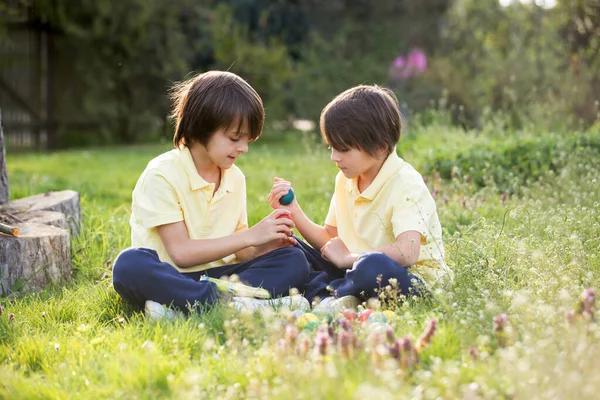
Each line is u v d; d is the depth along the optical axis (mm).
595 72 9883
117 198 7566
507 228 4371
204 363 2592
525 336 2488
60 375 2564
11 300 3736
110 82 15164
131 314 3340
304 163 8422
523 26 12016
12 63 14922
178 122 3518
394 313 2902
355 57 17000
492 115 10492
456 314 2822
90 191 7715
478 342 2568
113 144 15711
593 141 6859
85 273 4215
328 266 3781
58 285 3990
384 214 3557
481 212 5039
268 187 7102
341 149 3459
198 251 3406
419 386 2203
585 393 2031
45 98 15156
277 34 18734
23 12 13773
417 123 9797
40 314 3346
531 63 11648
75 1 14438
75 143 15547
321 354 2312
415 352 2348
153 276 3193
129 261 3221
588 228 3678
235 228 3754
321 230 3895
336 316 3027
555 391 2092
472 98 13312
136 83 15555
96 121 15812
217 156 3418
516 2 12172
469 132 9039
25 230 4129
